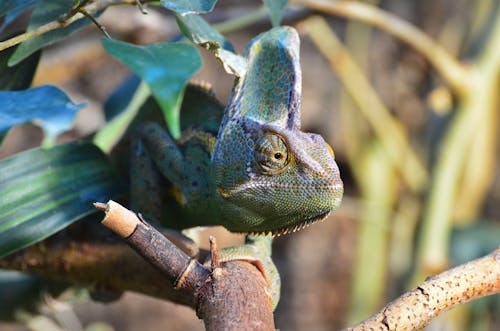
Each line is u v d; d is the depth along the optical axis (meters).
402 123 1.67
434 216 1.22
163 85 0.83
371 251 1.57
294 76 0.87
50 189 0.87
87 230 0.89
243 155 0.88
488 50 1.22
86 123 1.22
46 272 0.90
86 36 1.20
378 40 1.69
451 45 1.59
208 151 0.90
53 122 0.88
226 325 0.79
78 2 0.81
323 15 1.12
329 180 0.87
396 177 1.61
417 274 1.21
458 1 1.60
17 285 1.01
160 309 1.78
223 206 0.89
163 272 0.80
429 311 0.80
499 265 0.81
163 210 0.93
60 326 1.11
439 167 1.23
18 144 1.56
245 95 0.88
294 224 0.88
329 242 1.74
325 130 1.69
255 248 0.87
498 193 1.66
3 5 0.85
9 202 0.86
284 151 0.87
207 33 0.86
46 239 0.89
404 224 1.56
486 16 1.23
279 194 0.87
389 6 1.67
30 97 0.84
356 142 1.58
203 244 1.59
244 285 0.80
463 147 1.23
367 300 1.57
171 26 1.10
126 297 1.77
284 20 1.05
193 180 0.90
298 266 1.74
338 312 1.72
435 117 1.28
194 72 0.84
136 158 0.92
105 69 1.62
